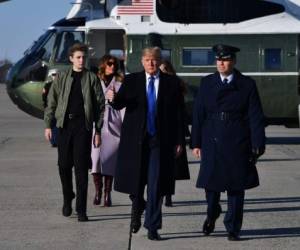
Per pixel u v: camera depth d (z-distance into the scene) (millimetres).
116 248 9695
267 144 24578
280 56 22781
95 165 12477
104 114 11711
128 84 10062
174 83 10125
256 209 12484
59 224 11195
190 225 11156
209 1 22766
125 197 13617
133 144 9977
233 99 9836
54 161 19047
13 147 22812
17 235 10430
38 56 23391
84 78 11141
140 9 23016
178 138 10125
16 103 23859
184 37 22812
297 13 23125
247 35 22812
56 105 11344
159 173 9977
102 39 23656
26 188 14617
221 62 9805
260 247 9742
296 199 13484
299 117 22844
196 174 16781
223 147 9812
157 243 9977
